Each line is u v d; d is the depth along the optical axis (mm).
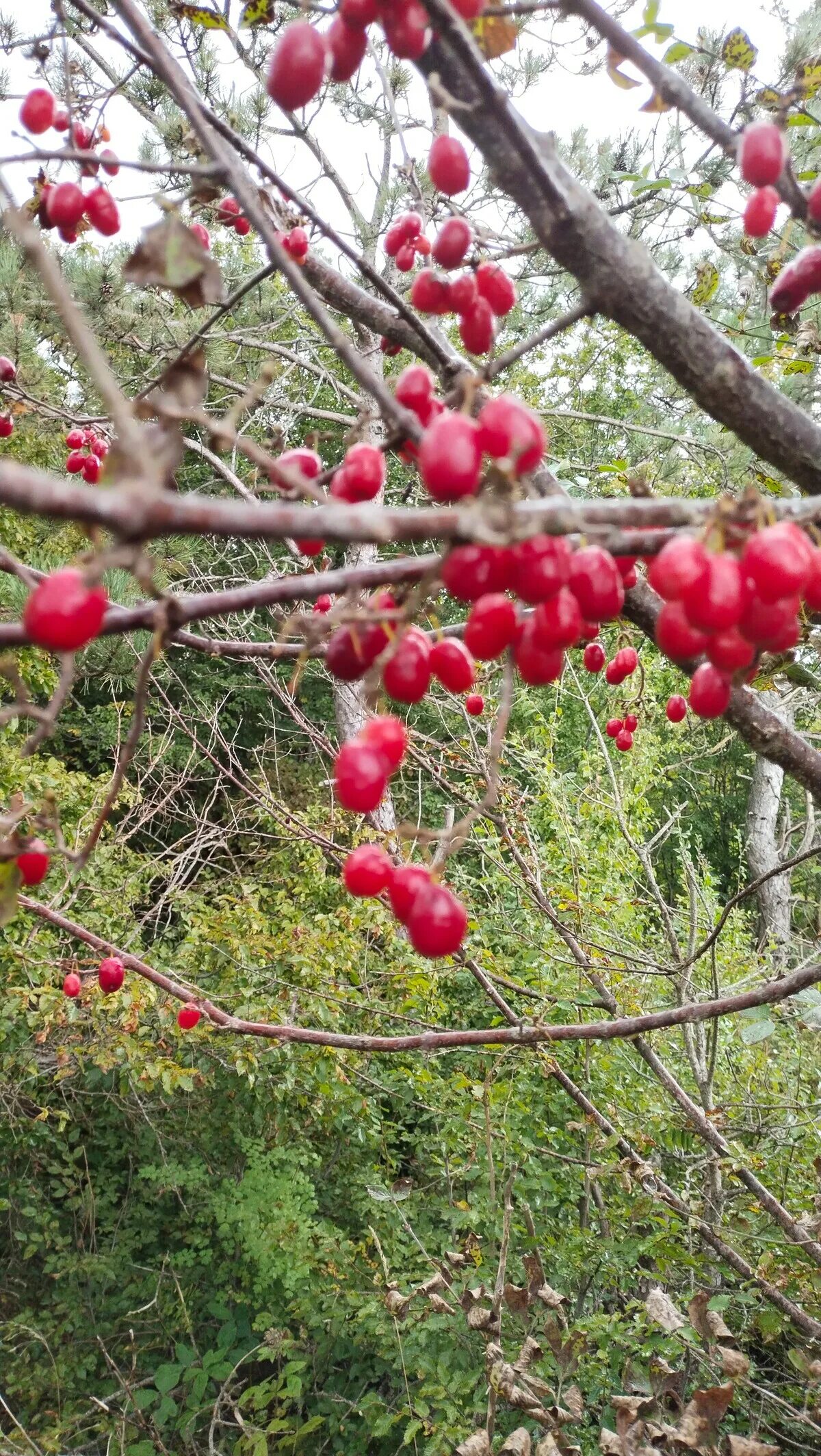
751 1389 3357
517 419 782
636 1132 3797
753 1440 1713
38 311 6191
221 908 6312
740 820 14117
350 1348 4469
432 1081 4574
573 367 12164
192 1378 4465
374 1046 2207
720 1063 4656
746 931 7770
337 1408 4363
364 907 5062
